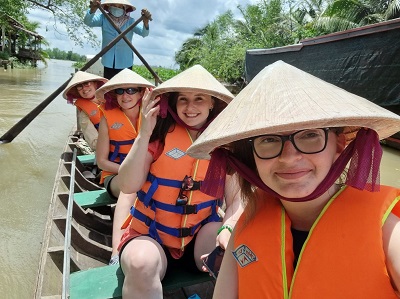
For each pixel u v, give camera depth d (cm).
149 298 148
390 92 613
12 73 2130
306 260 89
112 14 464
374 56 636
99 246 216
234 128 82
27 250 273
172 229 169
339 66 727
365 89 666
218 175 106
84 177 338
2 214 329
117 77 276
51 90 1302
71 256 186
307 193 86
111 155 278
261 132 79
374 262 82
